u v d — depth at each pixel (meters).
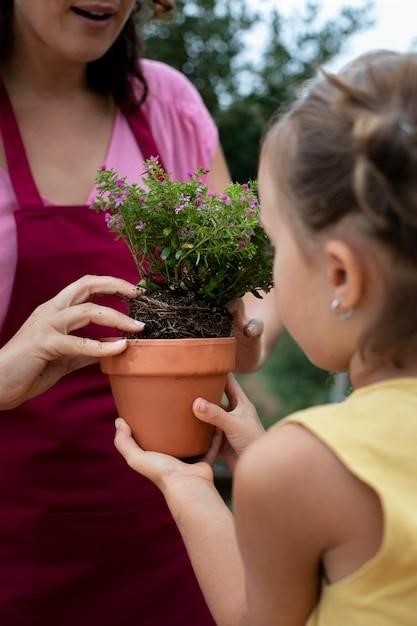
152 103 1.99
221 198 1.43
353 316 1.03
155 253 1.47
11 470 1.76
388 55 1.08
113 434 1.80
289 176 1.04
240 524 1.04
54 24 1.67
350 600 0.97
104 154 1.91
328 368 1.12
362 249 0.98
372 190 0.95
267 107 5.26
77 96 1.92
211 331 1.45
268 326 1.90
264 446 1.02
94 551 1.78
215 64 5.45
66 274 1.74
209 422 1.39
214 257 1.43
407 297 0.98
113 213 1.48
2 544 1.77
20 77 1.87
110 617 1.80
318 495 0.98
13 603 1.76
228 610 1.15
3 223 1.72
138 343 1.36
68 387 1.77
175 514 1.27
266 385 6.31
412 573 0.94
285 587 1.04
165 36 5.46
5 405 1.55
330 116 1.02
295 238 1.05
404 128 0.95
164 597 1.87
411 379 1.03
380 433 0.98
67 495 1.77
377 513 0.97
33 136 1.85
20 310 1.74
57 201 1.81
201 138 2.04
